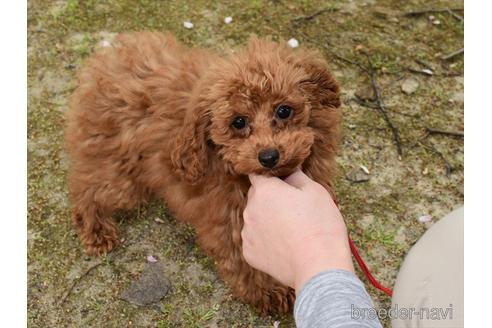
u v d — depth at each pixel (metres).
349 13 1.05
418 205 0.79
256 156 0.49
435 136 0.87
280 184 0.42
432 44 1.00
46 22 1.03
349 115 0.89
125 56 0.65
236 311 0.71
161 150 0.62
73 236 0.78
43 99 0.92
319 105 0.55
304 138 0.51
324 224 0.38
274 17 1.04
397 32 1.02
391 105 0.91
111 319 0.71
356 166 0.83
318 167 0.58
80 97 0.66
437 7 1.06
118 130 0.65
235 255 0.64
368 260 0.74
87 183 0.71
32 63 0.97
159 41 0.68
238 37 1.01
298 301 0.33
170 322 0.71
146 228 0.79
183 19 1.04
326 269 0.34
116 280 0.74
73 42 1.00
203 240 0.66
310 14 1.05
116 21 1.03
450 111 0.90
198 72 0.61
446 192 0.81
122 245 0.78
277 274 0.39
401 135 0.87
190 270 0.75
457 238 0.40
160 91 0.61
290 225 0.38
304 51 0.56
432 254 0.41
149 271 0.75
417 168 0.83
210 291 0.73
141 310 0.72
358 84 0.93
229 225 0.62
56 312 0.72
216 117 0.52
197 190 0.62
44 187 0.82
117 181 0.69
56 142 0.87
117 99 0.63
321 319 0.31
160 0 1.07
